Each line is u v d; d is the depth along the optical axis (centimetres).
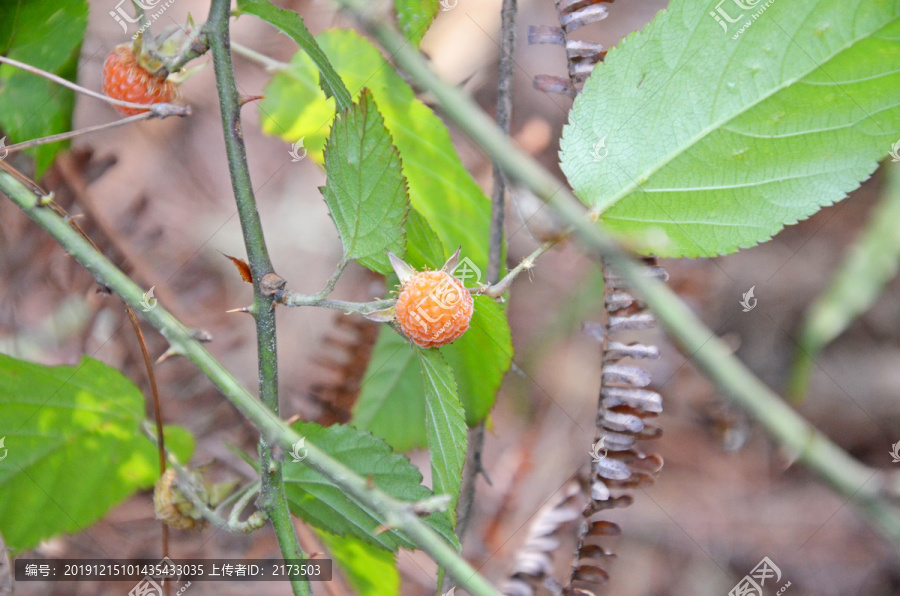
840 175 30
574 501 37
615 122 31
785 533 40
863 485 34
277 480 30
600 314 41
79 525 34
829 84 30
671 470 41
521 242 42
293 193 46
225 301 43
